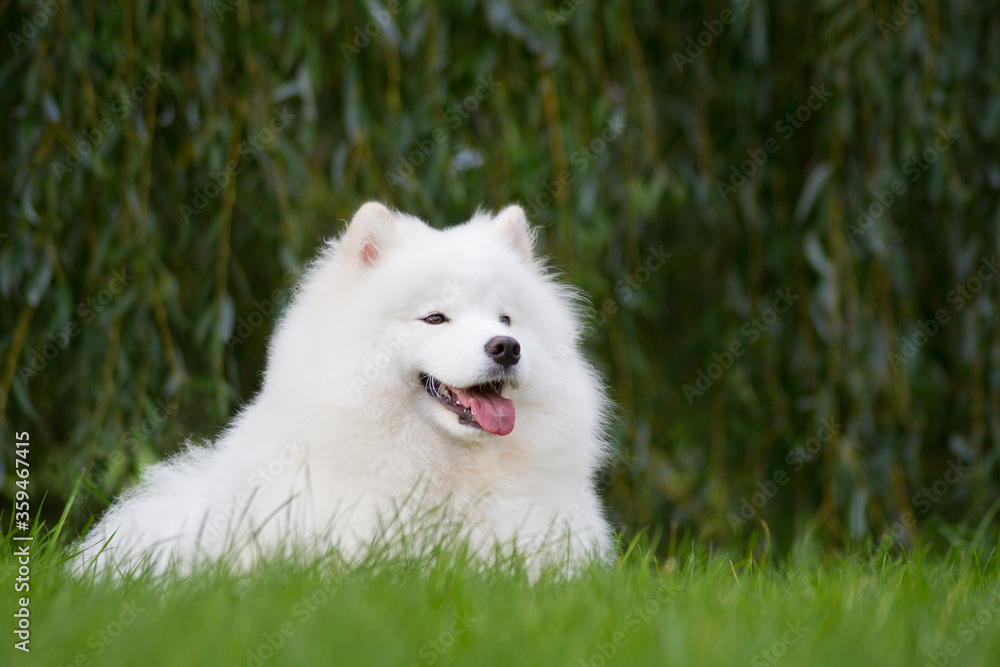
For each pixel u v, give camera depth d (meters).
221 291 8.18
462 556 4.84
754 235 9.62
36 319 8.14
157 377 8.23
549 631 3.93
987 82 8.66
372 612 4.00
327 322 5.81
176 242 8.93
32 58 7.70
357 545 5.29
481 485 5.88
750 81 9.41
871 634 3.99
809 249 8.85
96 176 7.94
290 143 8.48
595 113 8.75
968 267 9.01
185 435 9.16
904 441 9.38
